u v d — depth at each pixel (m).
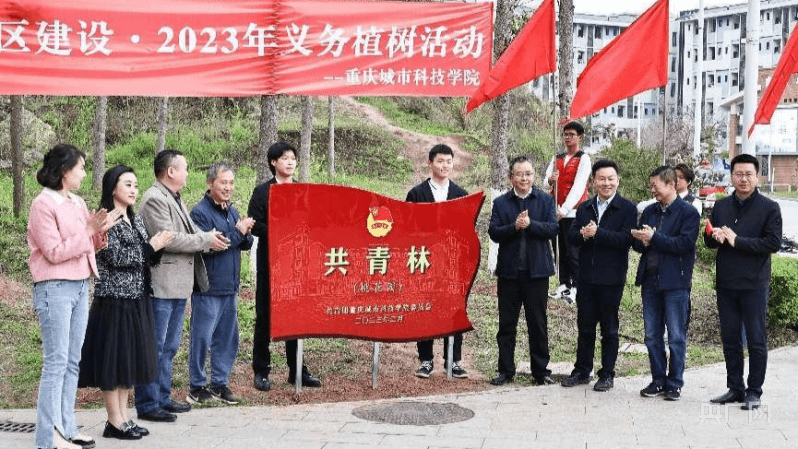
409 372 7.95
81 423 6.17
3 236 12.80
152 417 6.24
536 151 26.62
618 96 8.19
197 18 7.81
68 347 5.40
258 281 7.20
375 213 7.21
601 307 7.35
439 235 7.42
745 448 5.58
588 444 5.67
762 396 7.09
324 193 7.04
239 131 24.03
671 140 42.81
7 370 7.63
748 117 11.13
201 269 6.46
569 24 15.30
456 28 8.17
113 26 7.68
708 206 18.36
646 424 6.19
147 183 19.12
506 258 7.49
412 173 23.80
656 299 7.09
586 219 7.40
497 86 8.09
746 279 6.63
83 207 5.58
